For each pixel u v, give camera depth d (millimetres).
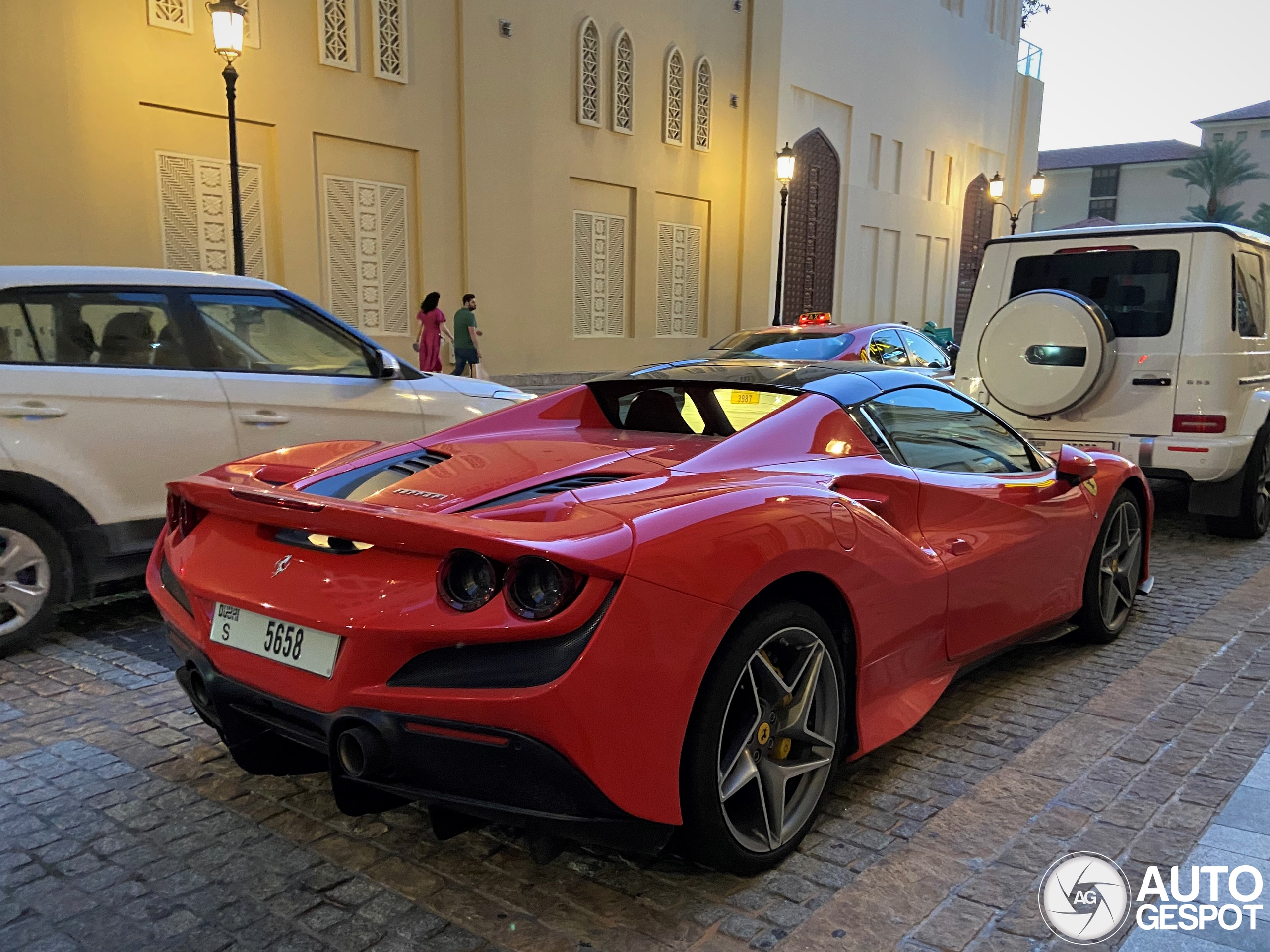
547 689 1859
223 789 2742
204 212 11547
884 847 2432
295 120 12273
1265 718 3281
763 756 2324
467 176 14461
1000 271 6812
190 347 4484
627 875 2299
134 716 3285
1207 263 5988
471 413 5414
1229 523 6535
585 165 16516
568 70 15945
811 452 2771
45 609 3979
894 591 2643
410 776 2020
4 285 3998
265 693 2201
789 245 21859
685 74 18281
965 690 3588
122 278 4340
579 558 1872
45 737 3111
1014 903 2156
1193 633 4297
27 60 9758
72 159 10203
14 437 3883
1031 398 6273
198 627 2426
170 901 2172
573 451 2764
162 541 2873
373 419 5023
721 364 3471
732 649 2135
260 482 2703
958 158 28234
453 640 1931
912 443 3131
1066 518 3625
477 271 14852
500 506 2285
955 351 12203
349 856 2377
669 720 1997
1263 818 2564
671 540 2031
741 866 2232
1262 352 6492
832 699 2453
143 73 10711
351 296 13391
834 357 7828
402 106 13570
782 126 21016
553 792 1925
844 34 22375
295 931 2059
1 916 2105
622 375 3459
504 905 2166
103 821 2551
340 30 12641
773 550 2209
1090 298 6402
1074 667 3859
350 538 2082
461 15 14062
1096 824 2533
